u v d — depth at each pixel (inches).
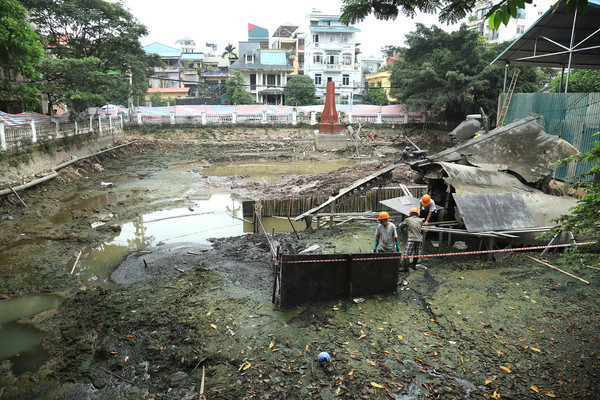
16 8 459.8
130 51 1162.0
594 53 754.8
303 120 1583.4
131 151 1227.2
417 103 1446.9
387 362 229.9
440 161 462.3
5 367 238.8
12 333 277.4
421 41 1487.5
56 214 580.1
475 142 494.6
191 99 2017.7
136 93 1299.2
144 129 1453.0
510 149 484.1
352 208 555.2
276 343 249.8
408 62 1573.6
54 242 461.7
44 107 1143.0
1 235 479.2
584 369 216.5
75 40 1042.7
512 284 327.3
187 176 894.4
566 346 238.5
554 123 642.2
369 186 509.7
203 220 560.4
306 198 567.2
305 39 2267.5
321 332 261.1
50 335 273.1
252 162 1128.8
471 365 225.3
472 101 1343.5
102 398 210.2
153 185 788.0
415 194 570.3
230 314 285.9
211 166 1051.9
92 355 248.2
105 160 1048.2
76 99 897.5
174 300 311.7
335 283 302.7
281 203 562.6
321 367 226.7
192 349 245.8
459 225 411.2
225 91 2187.5
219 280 348.2
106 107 1416.1
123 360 239.8
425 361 229.6
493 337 251.6
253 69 2016.5
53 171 750.5
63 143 867.4
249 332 262.2
